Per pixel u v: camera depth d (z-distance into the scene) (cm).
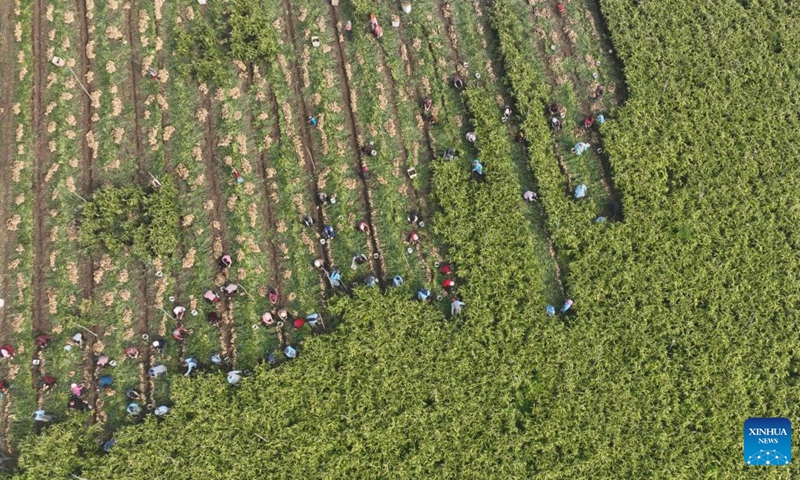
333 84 2547
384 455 1938
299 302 2194
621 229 2242
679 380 2059
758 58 2583
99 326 2156
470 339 2070
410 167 2397
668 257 2211
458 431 1964
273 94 2517
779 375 2083
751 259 2223
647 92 2492
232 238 2288
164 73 2531
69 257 2238
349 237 2291
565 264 2241
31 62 2533
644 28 2625
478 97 2486
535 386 2047
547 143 2430
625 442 1970
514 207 2298
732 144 2416
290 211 2322
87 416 1994
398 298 2141
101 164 2380
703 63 2564
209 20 2639
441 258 2255
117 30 2597
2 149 2388
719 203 2308
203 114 2464
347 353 2056
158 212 2238
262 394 1988
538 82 2548
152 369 2050
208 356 2108
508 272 2181
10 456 1945
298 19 2666
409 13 2667
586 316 2131
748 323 2139
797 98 2523
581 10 2708
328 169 2383
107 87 2500
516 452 1944
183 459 1906
